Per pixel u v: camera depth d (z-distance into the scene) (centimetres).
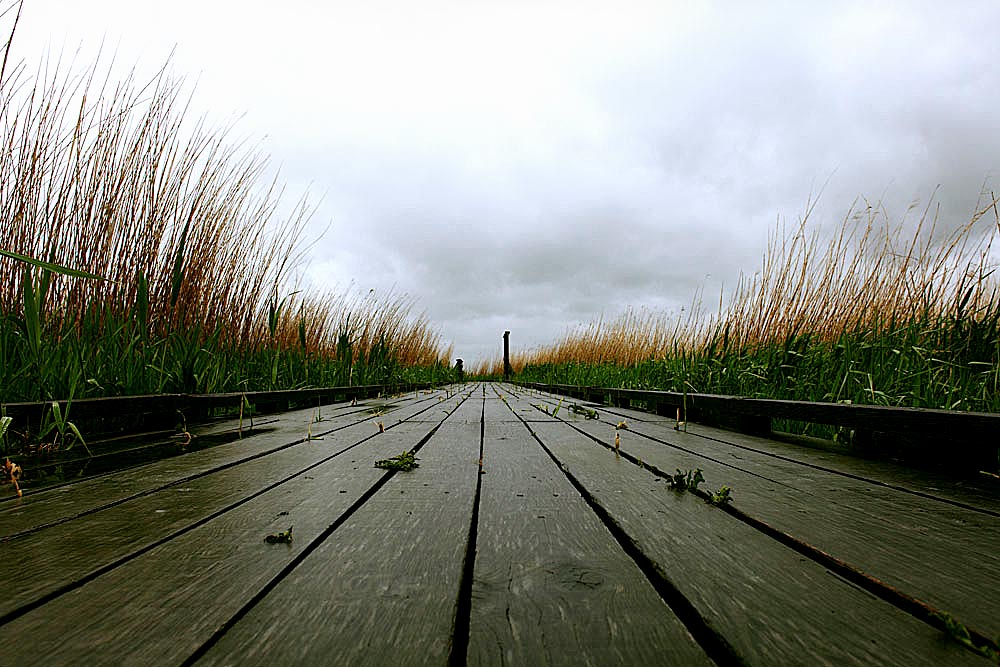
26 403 177
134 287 282
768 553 88
